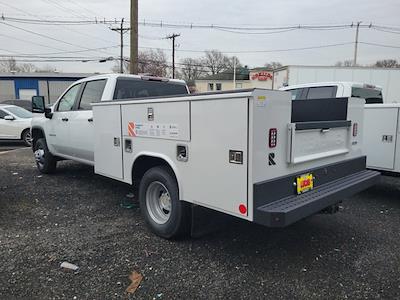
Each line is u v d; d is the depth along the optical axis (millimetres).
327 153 3844
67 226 4594
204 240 4148
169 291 3070
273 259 3680
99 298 2965
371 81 20547
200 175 3512
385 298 2982
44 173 7695
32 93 41219
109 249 3895
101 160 5215
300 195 3424
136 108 4320
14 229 4469
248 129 2994
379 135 5699
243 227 4543
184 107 3605
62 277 3293
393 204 5707
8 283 3184
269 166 3145
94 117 5250
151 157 4234
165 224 4094
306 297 2990
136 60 14125
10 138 13281
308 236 4301
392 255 3795
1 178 7293
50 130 7090
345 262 3625
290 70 20953
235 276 3326
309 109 4582
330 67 20609
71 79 41281
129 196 5973
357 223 4789
